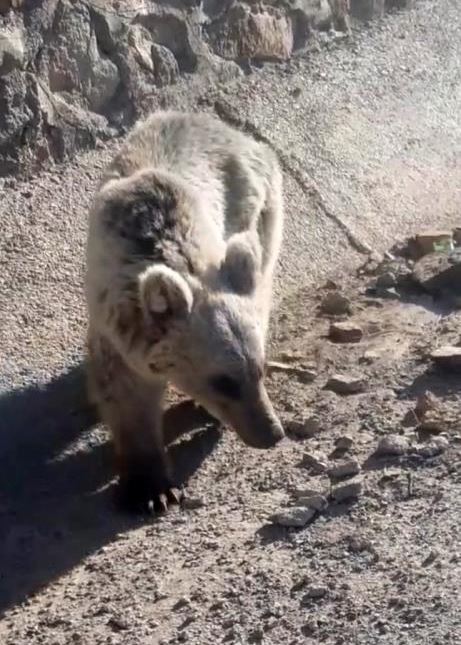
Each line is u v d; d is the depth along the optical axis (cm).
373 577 403
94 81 562
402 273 547
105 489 468
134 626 407
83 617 415
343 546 417
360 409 477
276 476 455
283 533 429
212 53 598
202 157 494
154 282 436
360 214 578
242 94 598
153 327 443
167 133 497
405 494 433
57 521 457
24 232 534
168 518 451
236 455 471
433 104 627
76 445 485
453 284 535
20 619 421
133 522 453
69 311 519
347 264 561
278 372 499
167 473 462
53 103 552
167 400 495
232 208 495
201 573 420
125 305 447
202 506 452
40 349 507
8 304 516
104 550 441
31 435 486
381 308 531
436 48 649
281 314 531
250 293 454
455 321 517
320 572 409
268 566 416
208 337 443
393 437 454
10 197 540
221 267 455
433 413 462
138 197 457
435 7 666
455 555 404
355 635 385
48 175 550
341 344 512
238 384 445
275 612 399
